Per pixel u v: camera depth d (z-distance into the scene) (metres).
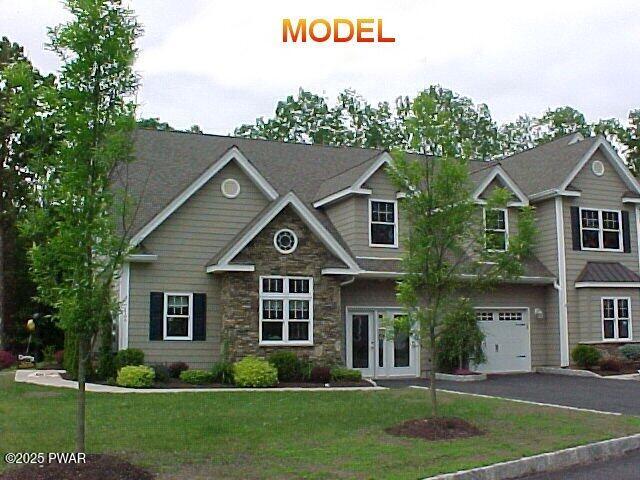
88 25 9.68
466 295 16.33
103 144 9.65
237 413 14.80
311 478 9.73
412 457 10.98
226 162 22.89
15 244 35.38
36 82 10.75
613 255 28.58
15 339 34.91
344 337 24.50
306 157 29.47
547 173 28.95
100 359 20.95
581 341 27.30
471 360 25.45
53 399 16.52
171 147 26.84
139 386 19.28
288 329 22.08
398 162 13.61
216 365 21.11
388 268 24.42
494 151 63.28
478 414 15.05
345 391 19.06
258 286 21.92
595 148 28.47
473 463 10.64
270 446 11.72
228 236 22.98
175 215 22.48
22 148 34.00
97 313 9.57
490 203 13.62
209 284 22.59
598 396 19.09
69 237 9.34
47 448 11.26
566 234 27.86
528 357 27.52
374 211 25.30
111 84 9.86
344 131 58.94
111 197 9.75
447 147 13.73
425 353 25.47
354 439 12.30
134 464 10.38
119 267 9.91
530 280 27.03
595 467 11.34
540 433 13.02
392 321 13.80
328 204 26.19
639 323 28.08
